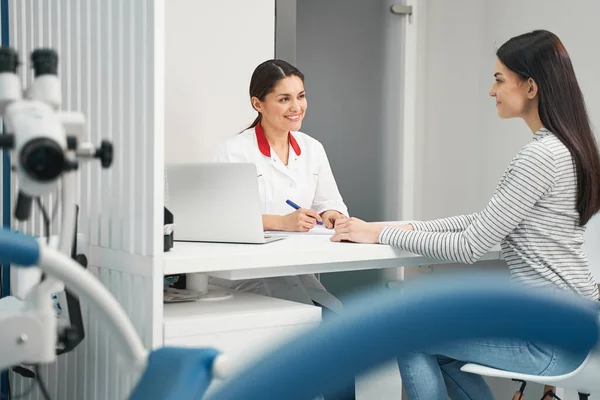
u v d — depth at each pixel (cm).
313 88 369
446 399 191
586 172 176
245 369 32
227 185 184
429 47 394
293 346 31
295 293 238
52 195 198
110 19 168
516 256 181
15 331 83
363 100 383
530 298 35
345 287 373
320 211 279
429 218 396
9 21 224
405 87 380
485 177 367
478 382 204
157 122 152
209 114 301
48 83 98
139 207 158
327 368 31
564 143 177
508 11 353
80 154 95
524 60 181
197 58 297
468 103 376
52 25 197
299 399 30
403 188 383
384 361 32
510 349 170
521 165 175
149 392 53
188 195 188
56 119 85
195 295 178
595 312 37
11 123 84
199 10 297
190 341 155
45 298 85
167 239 162
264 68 264
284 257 167
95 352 176
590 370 150
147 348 153
